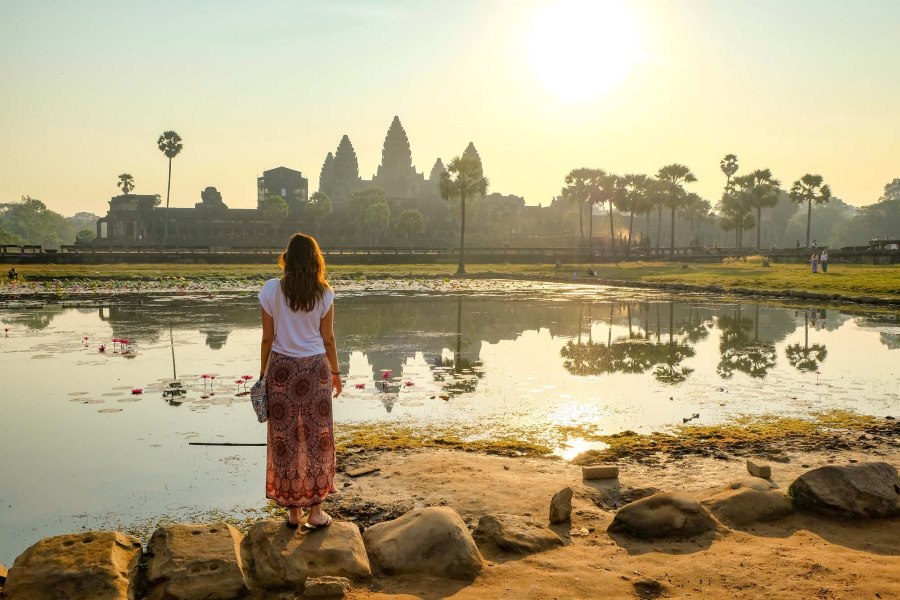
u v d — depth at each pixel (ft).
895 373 41.88
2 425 29.81
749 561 14.01
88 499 20.93
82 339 57.06
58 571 12.60
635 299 104.53
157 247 233.14
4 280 130.41
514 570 13.94
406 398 34.50
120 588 12.53
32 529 18.75
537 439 26.89
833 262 182.09
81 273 149.79
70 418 30.96
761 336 59.67
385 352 50.31
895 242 182.29
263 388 14.74
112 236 405.18
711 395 35.37
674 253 270.26
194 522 19.02
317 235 431.84
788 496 17.57
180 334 60.44
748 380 39.60
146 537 17.98
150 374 41.57
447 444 25.96
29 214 562.66
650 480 21.06
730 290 118.73
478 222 487.20
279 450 14.58
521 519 16.16
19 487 22.04
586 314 79.82
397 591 13.14
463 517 17.84
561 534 16.20
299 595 12.96
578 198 284.41
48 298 102.63
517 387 37.42
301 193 489.26
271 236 415.85
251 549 14.14
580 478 21.18
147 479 22.72
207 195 460.96
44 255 177.58
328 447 14.89
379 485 20.79
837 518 16.58
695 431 27.73
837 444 25.48
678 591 12.78
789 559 14.03
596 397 34.83
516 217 511.40
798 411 31.73
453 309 86.02
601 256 244.63
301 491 14.55
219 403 33.78
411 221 427.74
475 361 46.44
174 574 12.98
